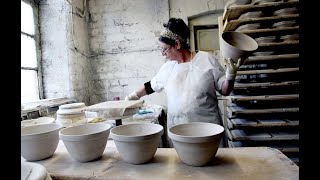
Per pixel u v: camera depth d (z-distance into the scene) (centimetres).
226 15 200
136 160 85
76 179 78
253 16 186
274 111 181
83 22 324
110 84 339
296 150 173
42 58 283
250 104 194
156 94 331
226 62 121
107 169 83
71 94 284
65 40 279
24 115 197
